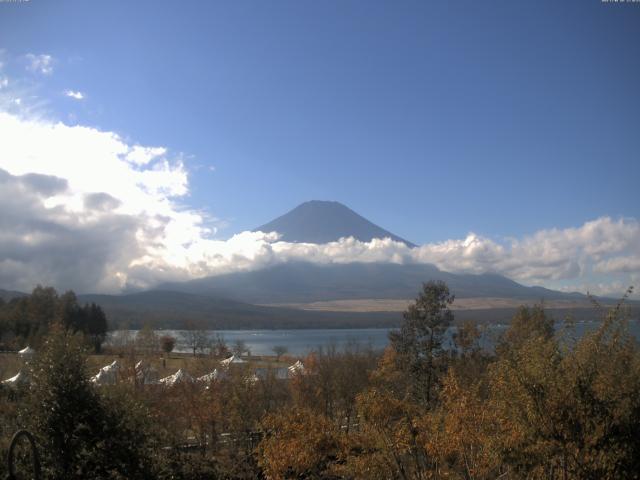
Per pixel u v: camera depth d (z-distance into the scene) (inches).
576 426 754.2
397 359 2267.5
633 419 752.3
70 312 4756.4
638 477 742.5
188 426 1834.4
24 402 963.3
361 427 1289.4
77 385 964.6
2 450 892.0
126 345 3472.0
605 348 821.9
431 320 2322.8
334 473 1237.7
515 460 794.8
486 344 2338.8
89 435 955.3
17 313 4480.8
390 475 1091.9
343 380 2327.8
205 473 1337.4
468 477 941.8
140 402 1109.7
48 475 916.6
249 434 1754.4
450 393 1011.3
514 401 792.9
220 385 1878.7
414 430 1043.9
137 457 999.6
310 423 1302.9
